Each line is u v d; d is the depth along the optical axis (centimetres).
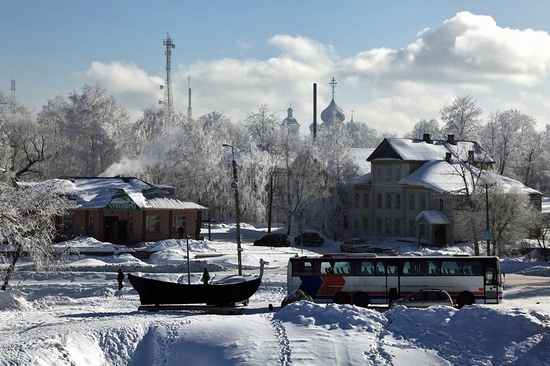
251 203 9875
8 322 3497
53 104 14688
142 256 7119
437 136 16088
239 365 2725
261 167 9994
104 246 7175
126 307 4241
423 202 9212
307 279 4156
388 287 4128
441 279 4128
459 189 8056
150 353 2966
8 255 6469
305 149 9788
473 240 7681
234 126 13900
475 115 12600
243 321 3127
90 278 5706
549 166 13750
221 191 9888
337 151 9988
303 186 9581
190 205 8194
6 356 2662
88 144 10888
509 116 13388
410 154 9656
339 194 9794
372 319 3083
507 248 7644
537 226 7912
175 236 8131
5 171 5500
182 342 2964
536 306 4009
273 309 3966
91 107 11075
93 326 3178
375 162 10062
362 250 7919
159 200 8112
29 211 4847
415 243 9056
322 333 2945
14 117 11731
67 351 2805
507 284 5359
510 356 2727
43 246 4884
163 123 11631
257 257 7044
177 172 9869
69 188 8200
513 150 12762
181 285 3822
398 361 2702
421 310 3117
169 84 15850
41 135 10844
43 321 3462
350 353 2761
